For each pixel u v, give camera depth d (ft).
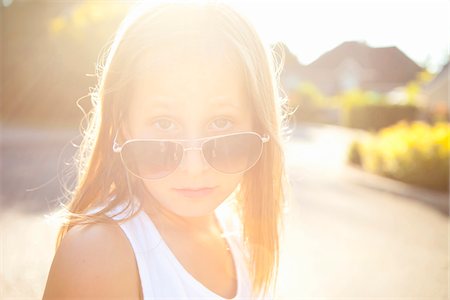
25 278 14.38
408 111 110.42
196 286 3.53
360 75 187.62
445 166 34.81
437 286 15.76
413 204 30.89
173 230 3.79
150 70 3.34
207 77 3.43
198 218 4.10
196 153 3.50
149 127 3.48
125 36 3.43
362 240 20.90
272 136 3.93
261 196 4.39
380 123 111.34
